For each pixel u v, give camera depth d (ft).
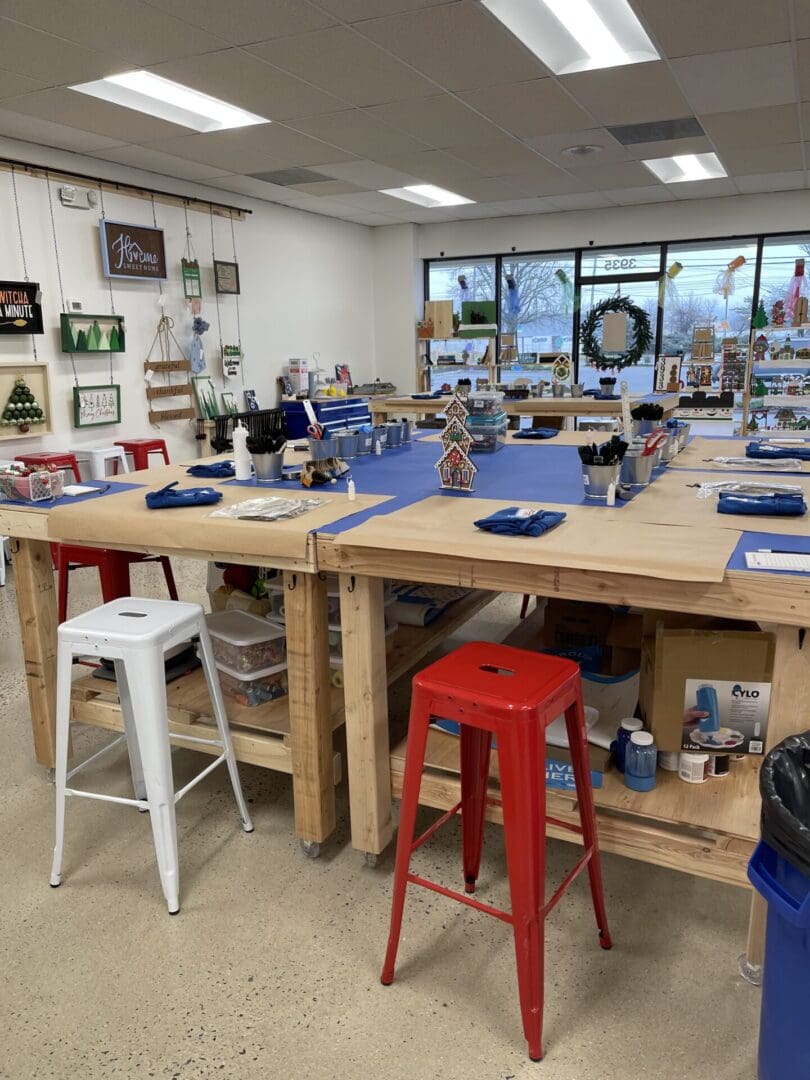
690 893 6.57
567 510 6.70
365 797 6.61
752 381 21.74
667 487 7.75
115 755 8.96
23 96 14.66
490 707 4.74
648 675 6.45
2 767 8.70
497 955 5.86
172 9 11.10
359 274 30.99
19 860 7.06
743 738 6.07
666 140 18.45
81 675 9.21
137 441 19.75
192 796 8.11
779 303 21.27
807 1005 4.13
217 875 6.83
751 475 8.42
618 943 5.97
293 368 27.07
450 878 6.77
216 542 6.45
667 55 13.12
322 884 6.71
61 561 9.50
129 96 15.46
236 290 24.27
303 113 16.03
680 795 5.91
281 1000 5.44
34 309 17.69
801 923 3.93
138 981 5.64
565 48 13.20
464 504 7.04
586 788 5.49
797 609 4.65
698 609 4.92
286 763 7.03
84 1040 5.14
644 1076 4.81
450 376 31.99
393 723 8.36
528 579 5.38
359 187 23.49
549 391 20.47
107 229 19.48
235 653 7.60
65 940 6.06
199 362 22.98
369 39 12.30
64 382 18.95
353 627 6.23
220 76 13.83
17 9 11.01
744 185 24.18
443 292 31.99
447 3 11.07
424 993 5.49
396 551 5.74
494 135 17.84
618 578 5.10
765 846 4.29
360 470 9.27
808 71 13.88
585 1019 5.24
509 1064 4.90
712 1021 5.22
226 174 21.50
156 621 6.34
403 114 16.20
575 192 24.86
